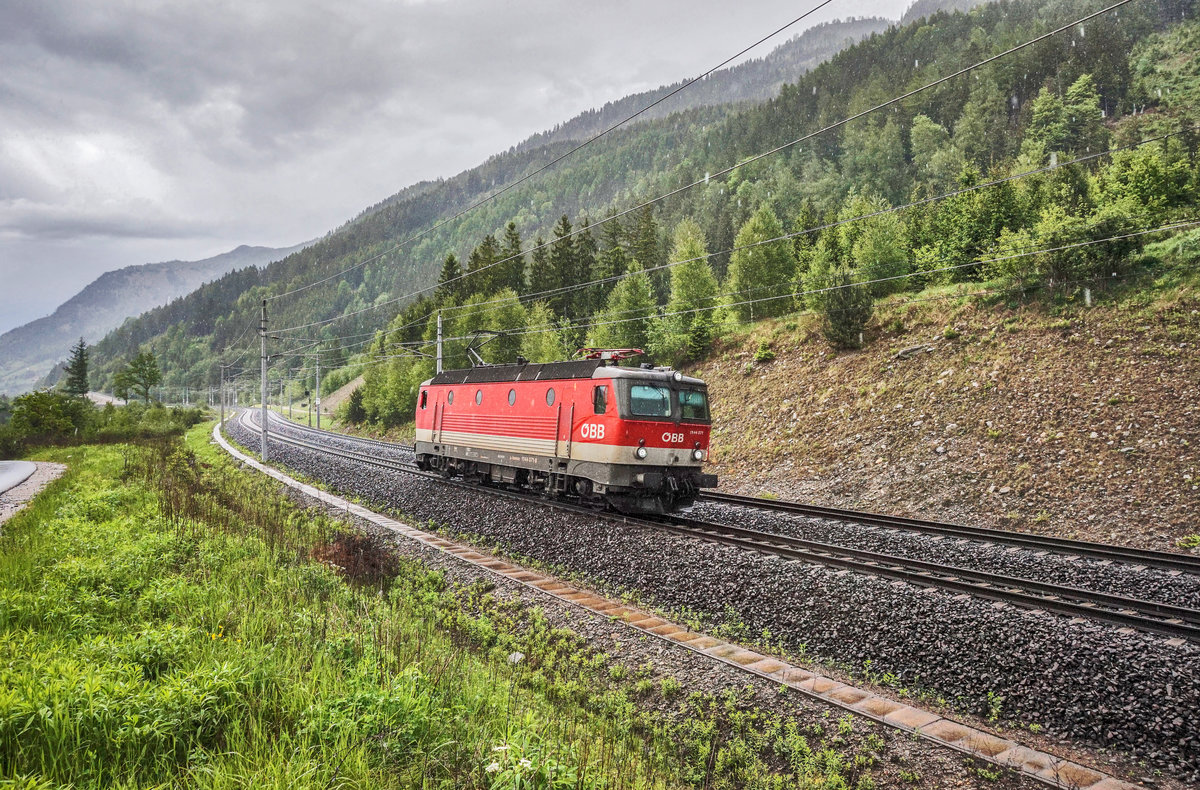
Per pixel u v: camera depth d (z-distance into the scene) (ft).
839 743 22.68
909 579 34.58
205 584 32.50
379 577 42.16
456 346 183.01
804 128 440.86
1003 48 363.35
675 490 54.85
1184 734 21.54
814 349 100.83
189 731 17.13
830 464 76.02
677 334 126.41
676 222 374.22
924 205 136.87
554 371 61.72
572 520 52.08
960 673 26.58
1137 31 365.20
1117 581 35.99
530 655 31.45
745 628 33.01
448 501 65.16
